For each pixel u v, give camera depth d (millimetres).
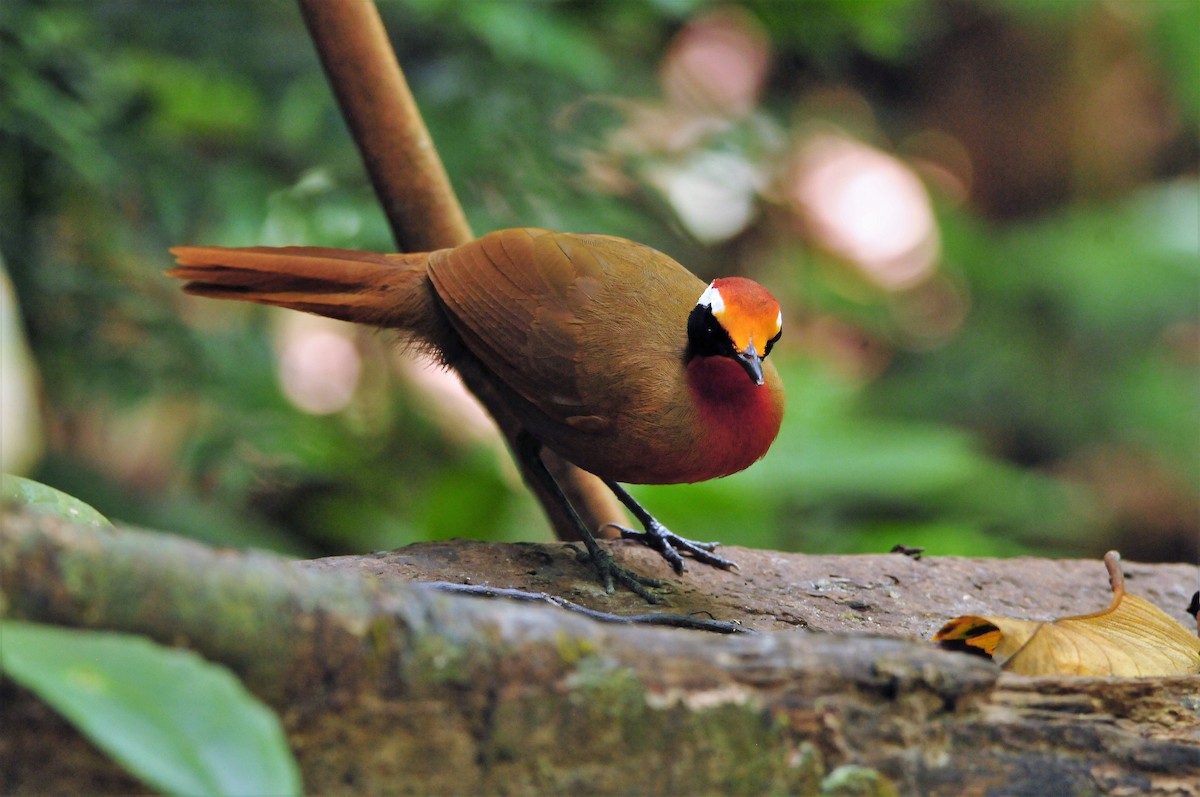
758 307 7043
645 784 4273
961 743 4609
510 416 8078
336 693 3992
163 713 3014
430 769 4121
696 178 13195
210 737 3021
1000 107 21375
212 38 12188
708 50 16547
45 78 11250
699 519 12016
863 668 4508
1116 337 19016
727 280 7223
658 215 13234
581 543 7723
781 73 17188
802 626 6820
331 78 7684
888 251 19391
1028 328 19484
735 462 7285
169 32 12125
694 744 4309
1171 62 20172
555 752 4207
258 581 3881
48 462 12914
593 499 8602
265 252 7543
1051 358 19281
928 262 19531
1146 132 21094
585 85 12062
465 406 15250
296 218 12078
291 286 7602
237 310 13562
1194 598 6555
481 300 7441
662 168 12766
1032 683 4797
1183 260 18359
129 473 14516
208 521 13430
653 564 7562
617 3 12539
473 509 12289
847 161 19375
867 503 15742
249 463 12766
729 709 4344
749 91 16719
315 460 12984
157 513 13180
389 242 11711
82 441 14328
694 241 14484
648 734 4270
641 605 6941
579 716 4211
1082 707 4801
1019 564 8047
